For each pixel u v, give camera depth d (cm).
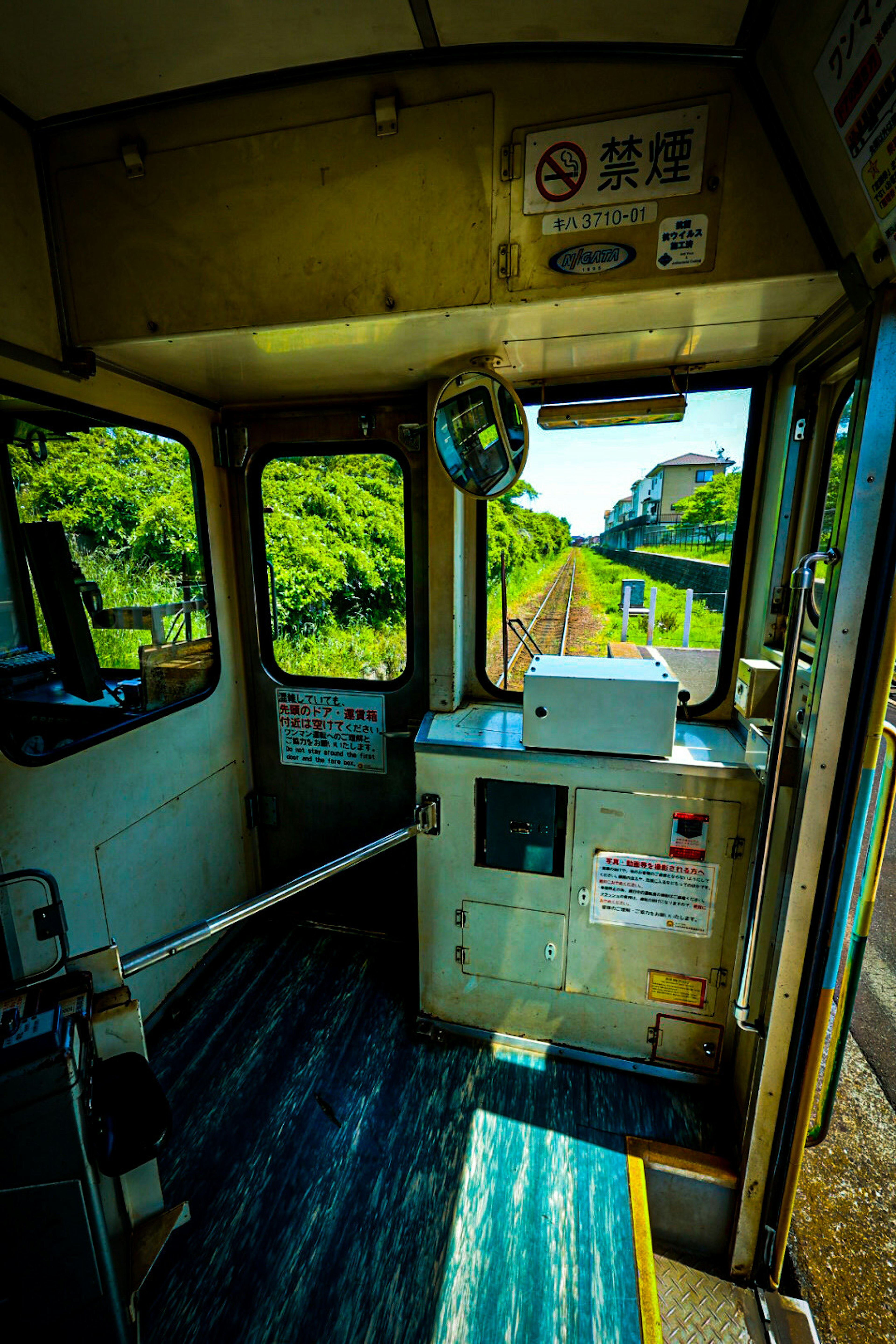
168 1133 122
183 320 163
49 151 159
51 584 209
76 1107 115
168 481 248
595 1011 221
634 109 129
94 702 221
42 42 126
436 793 218
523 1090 212
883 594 129
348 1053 227
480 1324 150
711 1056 212
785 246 130
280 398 246
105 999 134
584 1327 149
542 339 177
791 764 160
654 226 134
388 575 266
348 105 140
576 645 253
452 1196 178
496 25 121
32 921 178
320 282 153
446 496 229
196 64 134
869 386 124
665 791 198
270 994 257
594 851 208
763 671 190
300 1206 176
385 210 145
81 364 175
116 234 161
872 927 355
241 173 150
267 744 294
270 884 310
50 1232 119
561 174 135
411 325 160
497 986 228
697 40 119
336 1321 150
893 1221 196
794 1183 158
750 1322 160
